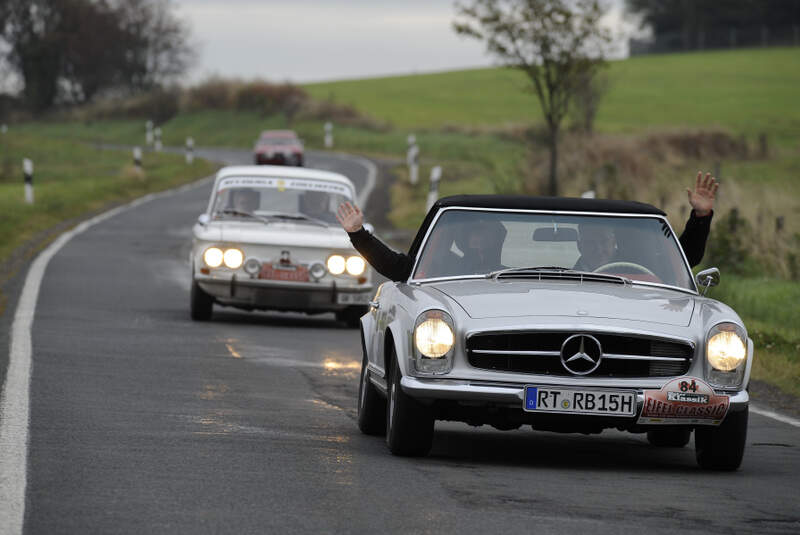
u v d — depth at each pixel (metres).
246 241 53.38
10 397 32.34
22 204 112.25
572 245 28.88
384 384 28.06
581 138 136.75
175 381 36.84
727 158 173.25
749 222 80.94
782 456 28.83
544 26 108.75
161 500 21.27
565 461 27.52
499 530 19.81
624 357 25.44
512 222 29.12
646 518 21.14
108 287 64.69
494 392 25.22
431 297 26.81
